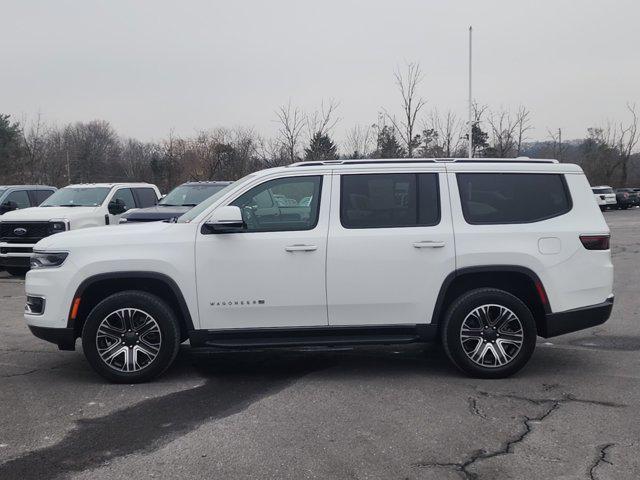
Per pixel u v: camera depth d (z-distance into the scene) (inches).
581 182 236.2
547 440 174.4
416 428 183.6
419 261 225.5
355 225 227.6
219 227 223.8
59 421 191.6
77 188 560.4
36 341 296.8
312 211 229.1
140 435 180.1
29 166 1334.9
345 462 161.2
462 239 226.1
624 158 2385.6
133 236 227.3
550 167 235.6
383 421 189.3
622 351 270.1
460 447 170.2
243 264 223.9
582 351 270.7
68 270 224.2
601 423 186.5
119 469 158.2
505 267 225.8
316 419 191.5
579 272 229.0
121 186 568.4
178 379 234.7
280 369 248.4
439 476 153.6
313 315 227.0
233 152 1197.7
